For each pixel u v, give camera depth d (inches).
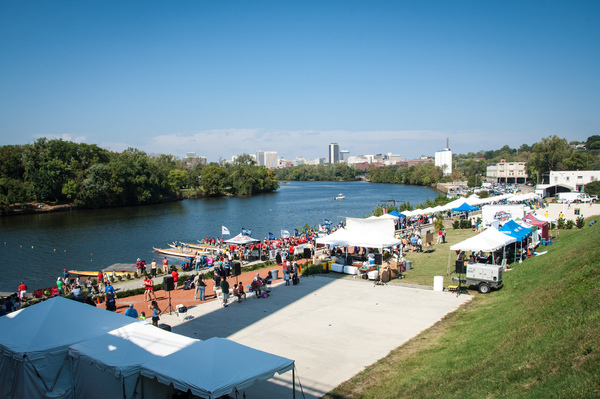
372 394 544.1
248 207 4726.9
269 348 718.5
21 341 552.1
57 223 3420.3
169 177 6058.1
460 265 999.6
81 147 5098.4
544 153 5462.6
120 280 1445.6
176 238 2716.5
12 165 4608.8
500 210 1861.5
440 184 7844.5
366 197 5900.6
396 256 1337.4
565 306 610.9
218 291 1054.4
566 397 381.1
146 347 528.7
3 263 2014.0
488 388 464.8
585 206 2815.0
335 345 724.7
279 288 1141.7
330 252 1534.2
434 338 732.0
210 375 440.8
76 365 546.0
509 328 651.5
